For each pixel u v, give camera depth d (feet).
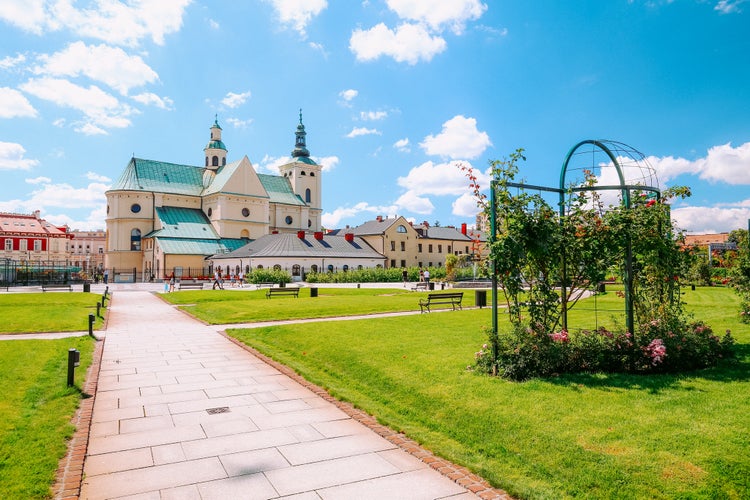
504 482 17.37
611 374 28.73
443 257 278.05
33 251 258.57
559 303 32.17
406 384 29.37
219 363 38.55
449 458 19.70
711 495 15.40
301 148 309.01
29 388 28.84
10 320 61.41
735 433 19.13
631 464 17.47
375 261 223.71
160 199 243.60
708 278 118.01
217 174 263.70
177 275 212.23
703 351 30.86
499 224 31.27
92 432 23.12
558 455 18.81
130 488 17.43
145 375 34.55
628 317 31.89
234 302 88.43
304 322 57.88
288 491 17.21
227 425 24.14
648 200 32.94
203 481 18.01
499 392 26.13
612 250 31.19
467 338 43.62
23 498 16.08
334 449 21.07
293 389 30.86
